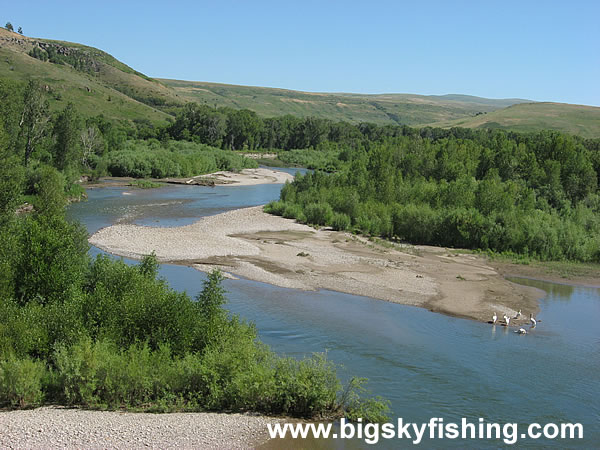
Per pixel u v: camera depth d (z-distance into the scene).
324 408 20.50
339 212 73.62
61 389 20.80
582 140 128.25
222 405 20.58
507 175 86.88
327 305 35.84
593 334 31.95
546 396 22.78
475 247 62.09
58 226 30.41
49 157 93.25
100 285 26.64
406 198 76.25
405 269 47.72
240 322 29.81
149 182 114.62
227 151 172.00
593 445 18.67
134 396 20.58
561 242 58.88
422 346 28.58
